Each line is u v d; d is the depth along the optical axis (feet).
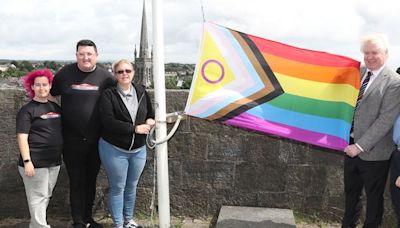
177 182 13.37
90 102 10.94
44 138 10.53
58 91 11.17
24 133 10.30
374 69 10.09
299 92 11.37
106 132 10.85
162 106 11.48
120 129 10.66
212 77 11.39
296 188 13.12
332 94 11.17
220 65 11.39
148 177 13.38
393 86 9.77
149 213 13.48
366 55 9.95
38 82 10.37
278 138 11.91
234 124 11.43
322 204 13.08
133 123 10.90
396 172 9.78
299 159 13.03
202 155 13.23
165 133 11.60
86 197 11.99
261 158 13.10
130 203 11.72
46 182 10.71
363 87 10.48
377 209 10.53
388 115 9.78
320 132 11.25
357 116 10.41
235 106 11.38
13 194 13.35
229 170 13.20
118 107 10.72
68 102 10.94
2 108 13.03
